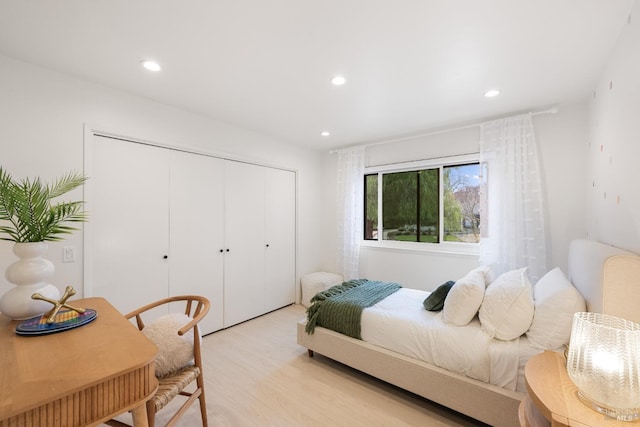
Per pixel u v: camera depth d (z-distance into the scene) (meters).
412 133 3.54
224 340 2.89
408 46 1.73
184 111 2.78
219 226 3.14
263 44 1.72
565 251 2.64
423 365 1.81
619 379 0.86
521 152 2.77
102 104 2.25
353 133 3.55
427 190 3.62
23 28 1.55
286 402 1.92
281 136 3.69
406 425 1.71
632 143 1.45
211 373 2.27
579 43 1.69
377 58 1.87
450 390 1.70
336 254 4.34
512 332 1.65
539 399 0.94
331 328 2.36
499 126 2.90
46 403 0.80
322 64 1.95
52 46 1.73
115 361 0.98
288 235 4.00
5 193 1.36
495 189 2.91
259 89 2.33
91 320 1.34
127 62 1.92
